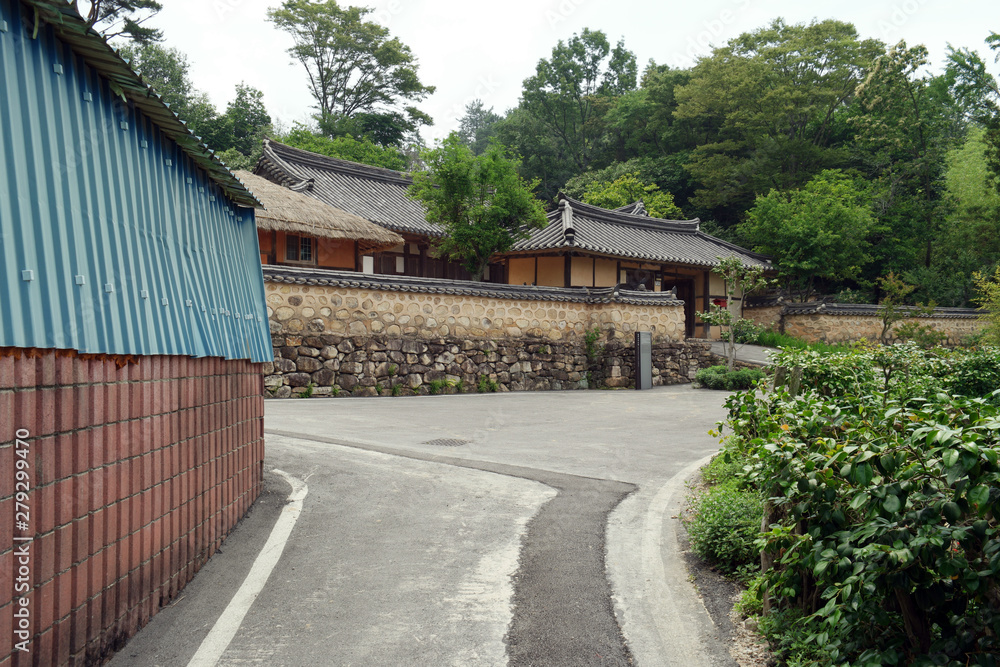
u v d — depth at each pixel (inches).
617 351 718.5
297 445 317.7
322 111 1504.7
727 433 385.4
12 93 96.6
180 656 125.1
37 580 96.8
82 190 114.1
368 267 877.2
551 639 133.2
